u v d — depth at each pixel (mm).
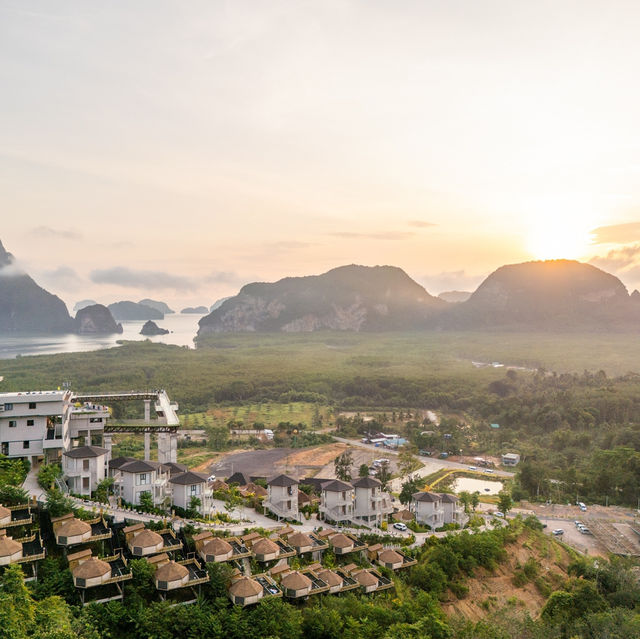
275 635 77938
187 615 78312
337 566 102562
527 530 143000
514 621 96500
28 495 95312
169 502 113438
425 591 103125
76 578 77750
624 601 109250
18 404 114312
